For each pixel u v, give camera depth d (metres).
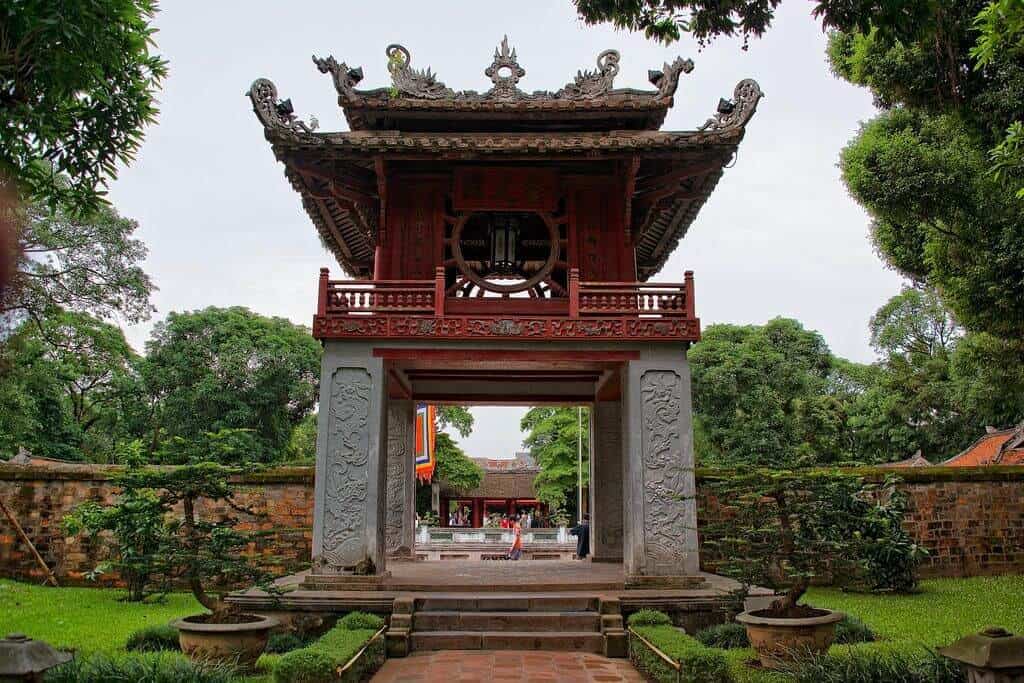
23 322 19.66
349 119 13.89
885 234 16.67
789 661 8.98
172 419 36.41
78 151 7.86
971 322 13.70
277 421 38.66
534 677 9.16
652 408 13.13
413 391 17.89
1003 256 12.42
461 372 16.44
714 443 36.81
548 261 14.17
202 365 37.62
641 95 13.49
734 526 10.27
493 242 14.86
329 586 12.12
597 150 12.94
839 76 15.96
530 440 42.34
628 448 13.12
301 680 7.63
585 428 39.00
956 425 34.56
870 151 13.92
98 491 17.05
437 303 13.24
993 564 17.83
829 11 7.77
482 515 50.31
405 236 14.44
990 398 18.06
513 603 11.55
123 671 7.22
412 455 17.77
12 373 21.08
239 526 17.11
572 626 11.16
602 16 8.34
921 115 14.85
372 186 14.45
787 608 9.93
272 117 12.68
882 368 40.19
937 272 14.07
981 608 13.40
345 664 7.99
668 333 13.24
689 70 13.27
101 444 34.62
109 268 24.02
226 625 9.16
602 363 13.72
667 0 8.15
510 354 13.20
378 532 12.55
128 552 13.28
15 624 12.05
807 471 10.20
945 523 17.72
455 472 44.62
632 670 9.56
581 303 13.42
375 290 13.30
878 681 7.30
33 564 16.70
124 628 11.89
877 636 10.91
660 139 12.87
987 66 11.05
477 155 13.12
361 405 12.91
